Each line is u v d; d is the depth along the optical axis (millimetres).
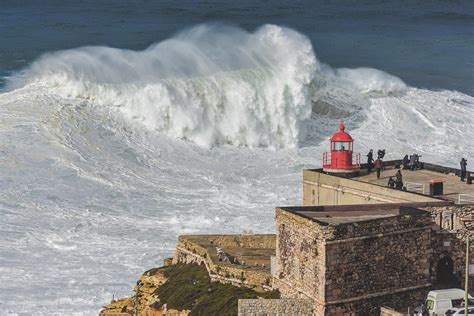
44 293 160625
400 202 134500
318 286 120312
